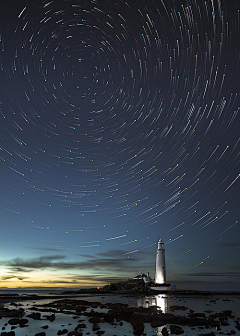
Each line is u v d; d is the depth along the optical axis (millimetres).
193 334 14594
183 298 36469
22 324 16766
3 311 20922
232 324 17156
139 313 20766
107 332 15047
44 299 33094
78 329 15672
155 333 14727
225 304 28609
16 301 30219
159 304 27438
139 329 15031
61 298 35000
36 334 14266
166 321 17609
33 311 22016
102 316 19672
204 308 24781
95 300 32219
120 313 20828
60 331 14859
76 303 27719
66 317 19375
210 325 16625
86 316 19828
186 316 19672
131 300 32281
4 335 14031
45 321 17906
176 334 14625
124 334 14625
